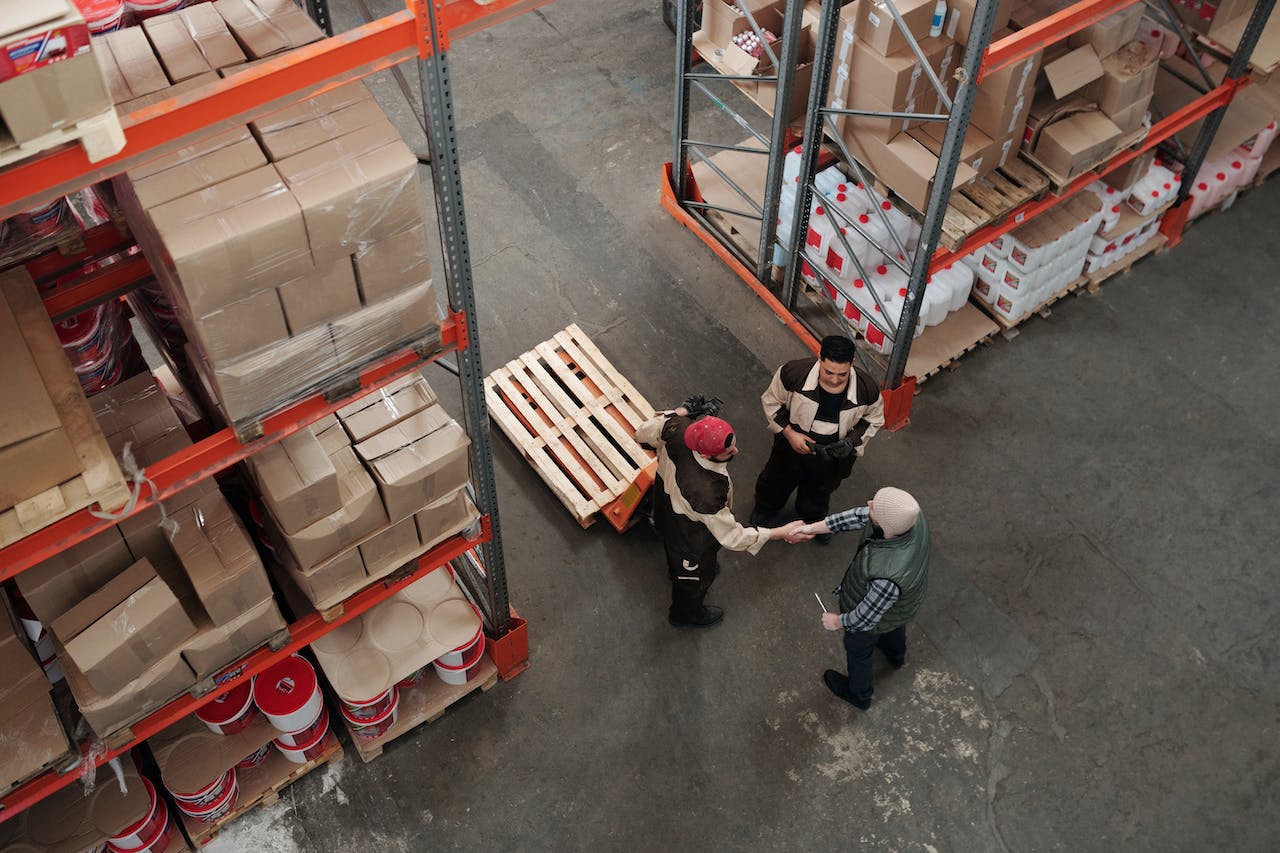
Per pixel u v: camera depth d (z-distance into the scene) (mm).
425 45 3506
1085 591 6996
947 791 6195
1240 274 8734
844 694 6473
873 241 7051
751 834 6035
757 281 8438
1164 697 6555
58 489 3850
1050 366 8133
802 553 7121
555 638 6723
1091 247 8250
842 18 6422
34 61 2717
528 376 7719
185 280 3453
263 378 3947
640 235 8898
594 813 6086
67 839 5293
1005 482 7504
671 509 5855
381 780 6156
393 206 3750
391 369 4367
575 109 9789
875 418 6441
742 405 7938
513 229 8891
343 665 5738
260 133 3783
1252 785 6223
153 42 4055
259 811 6039
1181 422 7832
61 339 4633
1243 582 7047
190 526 4547
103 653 4227
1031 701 6531
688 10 7547
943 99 5762
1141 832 6051
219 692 4965
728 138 9539
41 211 4012
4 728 4430
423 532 5168
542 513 7281
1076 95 7148
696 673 6605
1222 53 7688
